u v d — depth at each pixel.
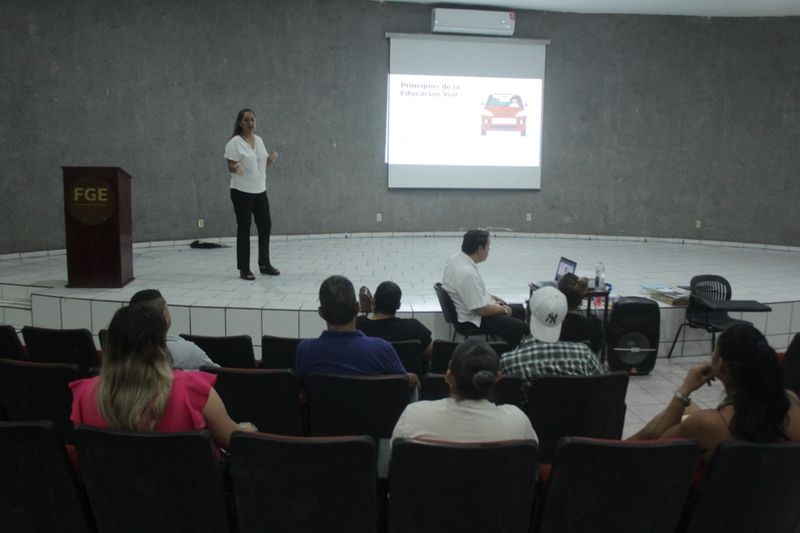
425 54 8.91
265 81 8.43
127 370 1.71
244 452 1.63
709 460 1.79
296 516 1.70
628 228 9.53
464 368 1.78
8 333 3.05
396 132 9.02
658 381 4.23
